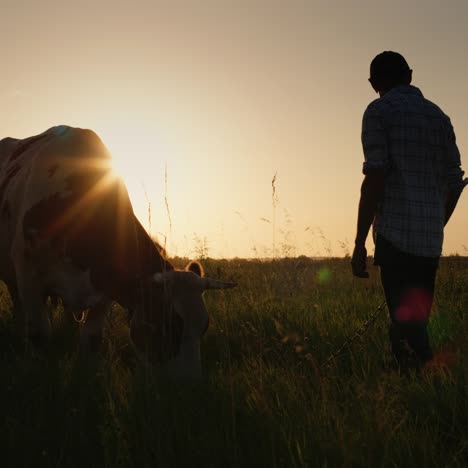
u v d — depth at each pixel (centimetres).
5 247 591
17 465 275
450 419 325
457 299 703
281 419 315
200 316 427
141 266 484
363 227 393
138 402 332
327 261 1046
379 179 388
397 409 340
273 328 566
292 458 261
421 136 399
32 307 519
